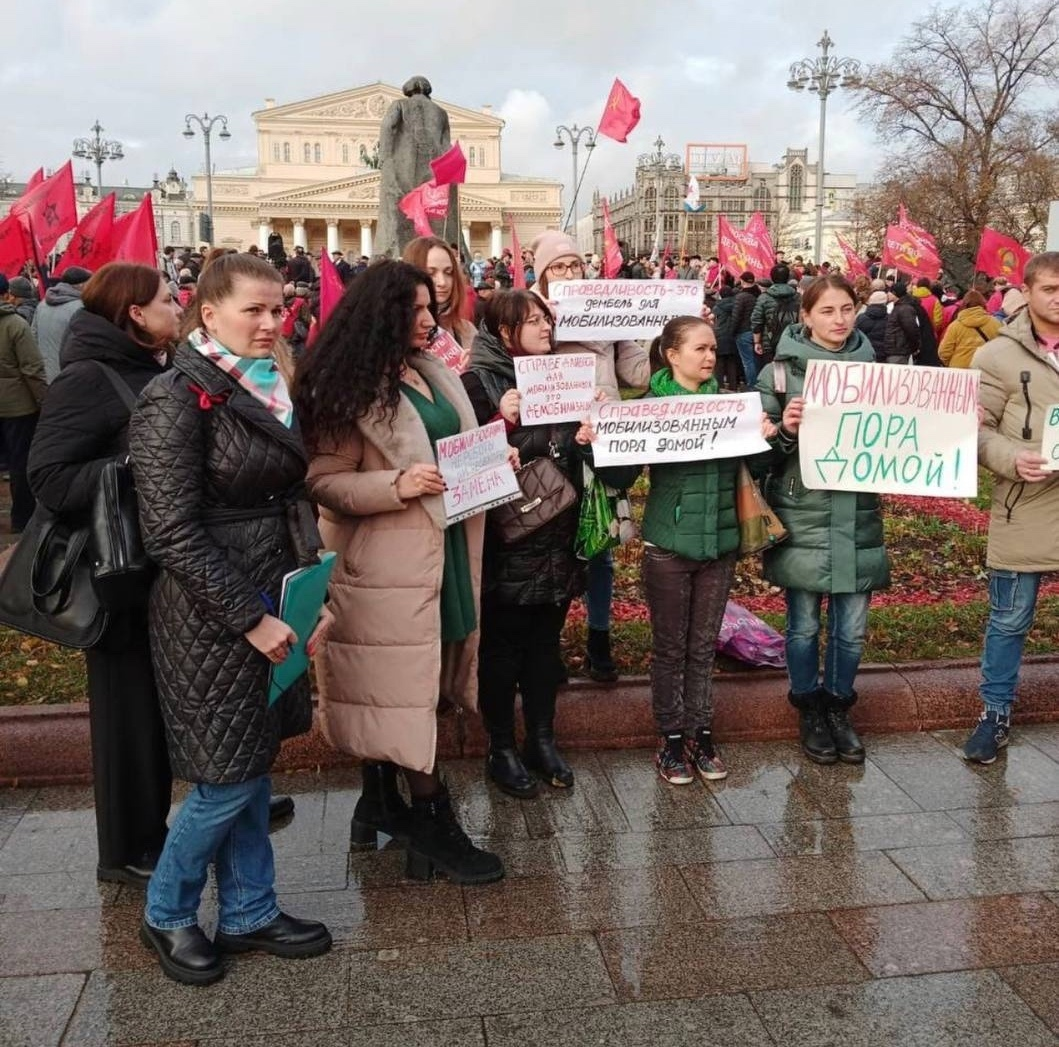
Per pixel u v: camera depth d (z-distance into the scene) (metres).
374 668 3.18
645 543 4.00
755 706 4.43
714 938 3.06
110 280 3.07
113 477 2.83
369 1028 2.69
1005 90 37.56
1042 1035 2.64
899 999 2.78
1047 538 3.98
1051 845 3.58
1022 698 4.59
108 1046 2.64
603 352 4.31
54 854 3.55
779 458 4.09
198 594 2.58
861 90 38.88
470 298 5.45
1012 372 3.97
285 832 3.71
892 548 7.36
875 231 39.34
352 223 76.81
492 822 3.76
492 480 3.34
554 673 4.04
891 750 4.34
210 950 2.91
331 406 3.05
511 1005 2.78
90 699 3.28
